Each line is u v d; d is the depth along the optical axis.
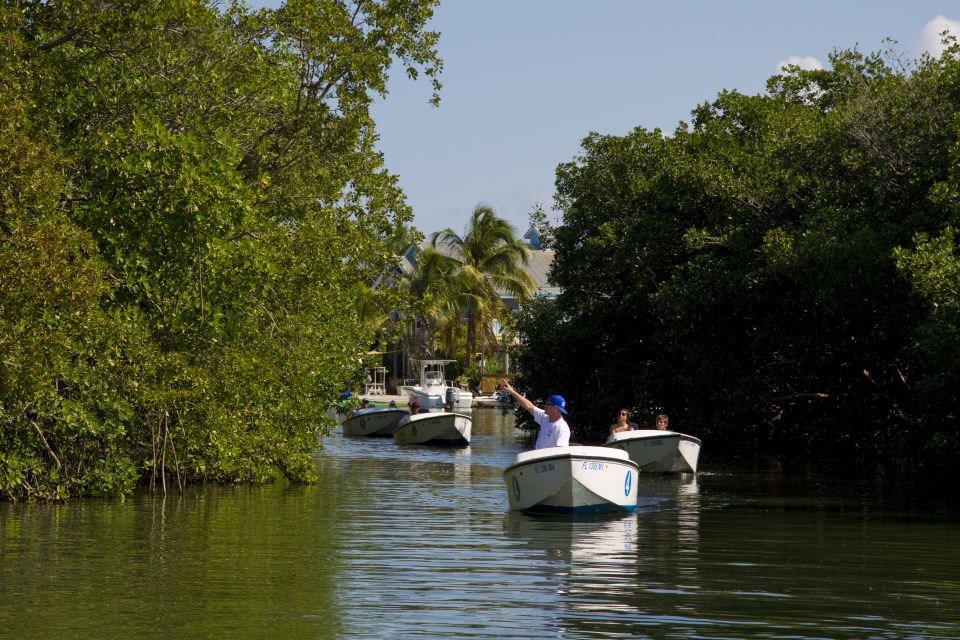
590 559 17.20
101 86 27.94
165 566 16.23
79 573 15.60
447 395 91.75
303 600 13.66
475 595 14.05
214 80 30.02
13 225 21.98
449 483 31.77
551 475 23.52
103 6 28.44
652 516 23.80
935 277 29.72
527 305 61.09
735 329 48.41
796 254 40.12
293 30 33.38
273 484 30.92
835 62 44.91
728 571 16.12
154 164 25.36
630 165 55.28
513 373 103.19
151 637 11.67
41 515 22.66
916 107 39.12
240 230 27.77
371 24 34.88
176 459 27.42
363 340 40.59
